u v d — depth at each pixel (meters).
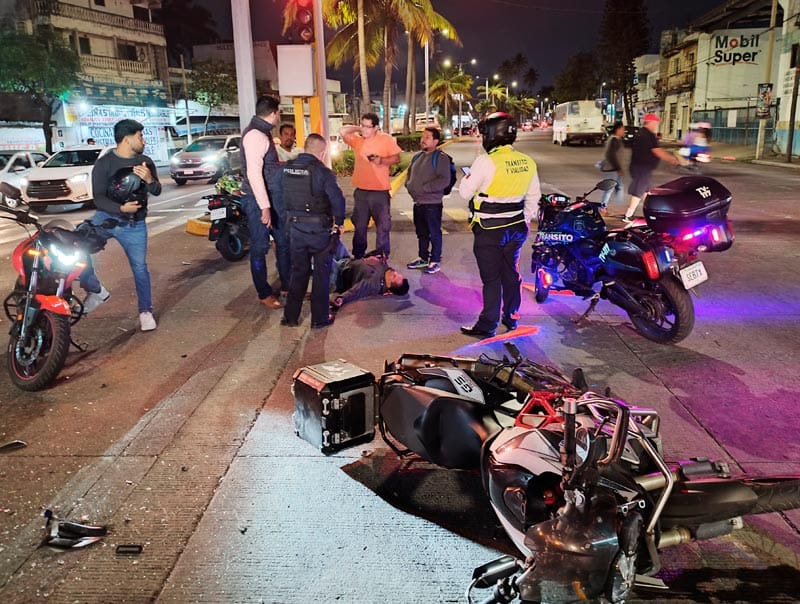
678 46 54.97
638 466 2.71
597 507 2.31
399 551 3.10
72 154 18.16
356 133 8.21
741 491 2.54
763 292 7.41
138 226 6.03
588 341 5.91
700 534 2.59
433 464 3.87
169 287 8.01
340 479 3.71
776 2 34.94
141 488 3.63
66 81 35.75
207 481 3.69
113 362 5.52
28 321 4.93
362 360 5.46
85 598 2.81
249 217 6.79
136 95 45.66
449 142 55.59
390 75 34.66
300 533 3.23
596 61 77.75
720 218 5.42
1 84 34.28
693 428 4.21
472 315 6.73
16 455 3.99
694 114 47.69
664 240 5.53
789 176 22.56
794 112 28.30
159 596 2.82
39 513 3.41
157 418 4.46
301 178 5.88
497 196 5.65
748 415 4.39
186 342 5.99
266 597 2.81
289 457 3.94
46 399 4.80
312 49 9.55
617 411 2.65
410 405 3.59
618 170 11.99
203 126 53.47
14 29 36.66
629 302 5.74
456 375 3.61
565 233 6.32
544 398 3.15
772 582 2.87
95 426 4.37
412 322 6.51
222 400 4.73
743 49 48.84
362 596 2.81
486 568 2.66
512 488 2.70
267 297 7.05
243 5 8.65
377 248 8.02
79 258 5.16
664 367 5.27
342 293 7.23
